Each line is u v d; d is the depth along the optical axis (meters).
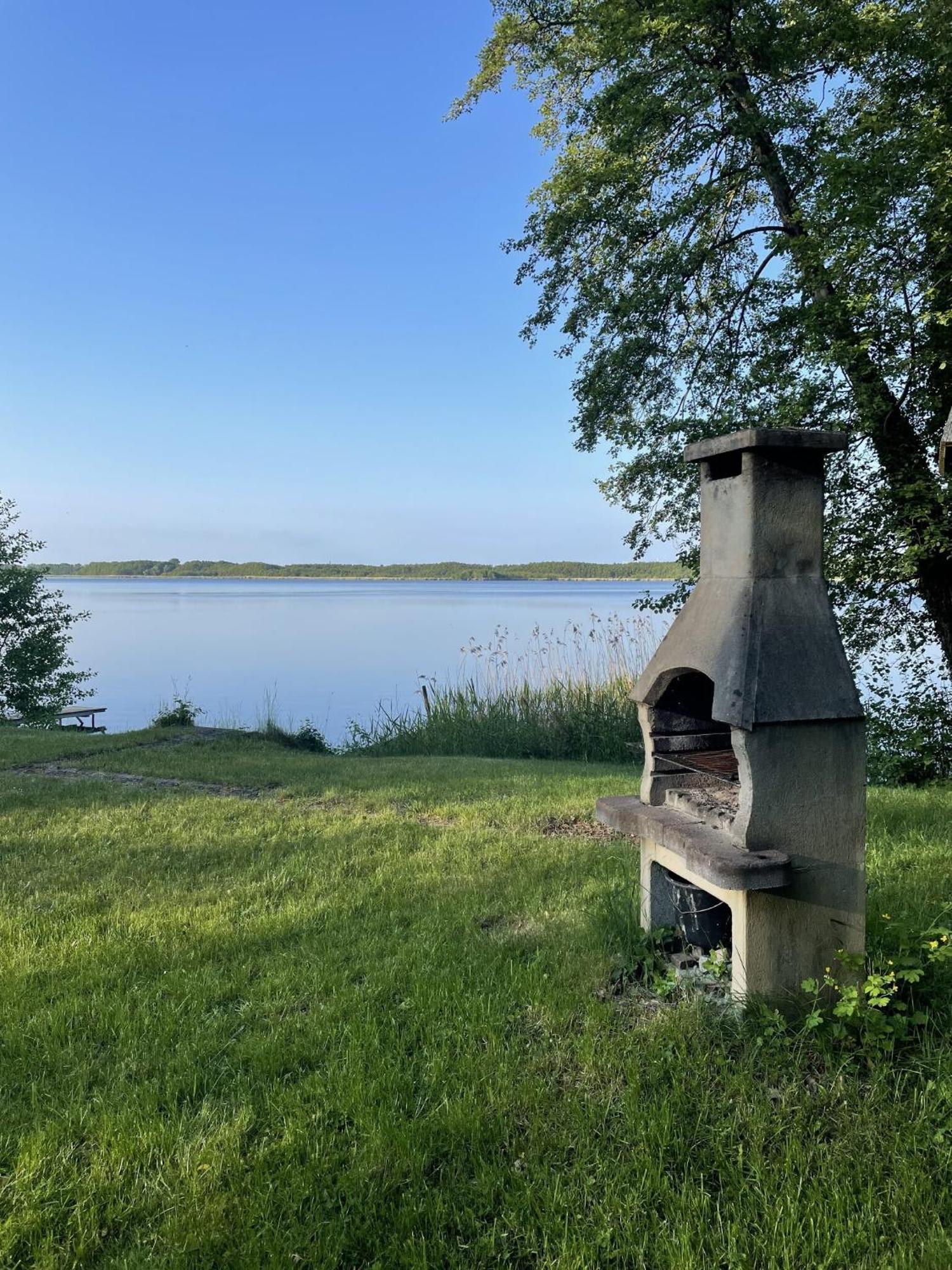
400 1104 2.62
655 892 3.78
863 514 9.45
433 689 14.05
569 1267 2.01
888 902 4.05
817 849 2.97
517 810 6.71
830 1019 2.93
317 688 30.03
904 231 7.98
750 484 2.96
